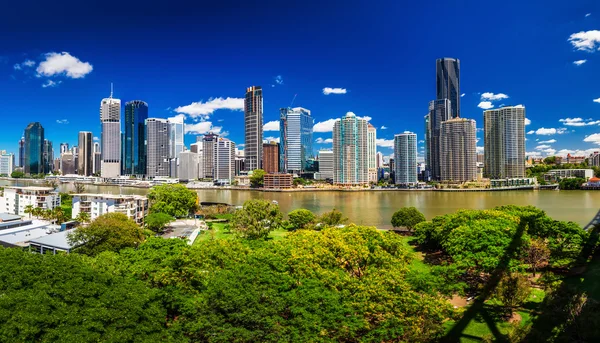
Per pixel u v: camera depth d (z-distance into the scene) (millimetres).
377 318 35562
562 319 32656
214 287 37312
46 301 31109
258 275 40219
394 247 53000
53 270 38125
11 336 26031
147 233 105688
